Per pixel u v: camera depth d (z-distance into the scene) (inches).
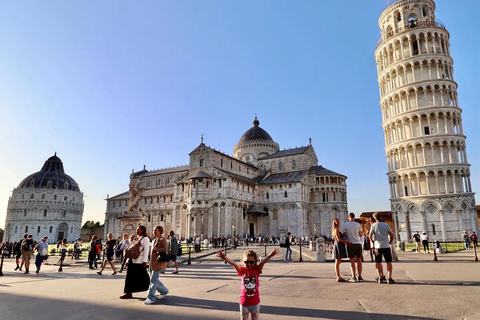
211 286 650.2
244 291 328.5
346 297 502.3
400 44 2822.3
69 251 1873.8
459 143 2527.1
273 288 600.1
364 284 607.5
